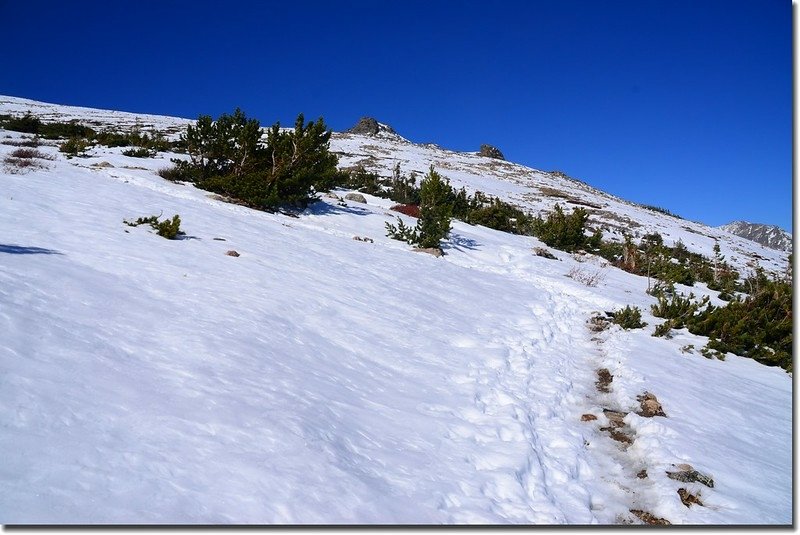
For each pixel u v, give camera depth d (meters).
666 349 9.45
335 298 8.91
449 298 11.14
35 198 10.31
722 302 16.91
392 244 16.72
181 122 64.62
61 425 3.28
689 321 10.99
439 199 18.67
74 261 6.99
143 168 18.83
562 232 23.31
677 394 7.09
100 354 4.46
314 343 6.60
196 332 5.68
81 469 2.94
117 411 3.66
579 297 13.73
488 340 8.62
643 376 7.62
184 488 3.06
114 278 6.78
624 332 10.30
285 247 12.06
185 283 7.44
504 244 20.61
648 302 14.09
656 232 41.06
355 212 20.62
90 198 11.77
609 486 4.89
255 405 4.38
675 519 4.30
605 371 8.11
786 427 6.57
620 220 43.94
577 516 4.23
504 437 5.35
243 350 5.54
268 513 3.06
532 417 6.01
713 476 4.96
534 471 4.79
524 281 14.92
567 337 9.81
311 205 19.67
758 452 5.69
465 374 6.92
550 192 53.28
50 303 5.25
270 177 17.55
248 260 9.88
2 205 9.02
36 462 2.87
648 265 20.47
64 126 29.48
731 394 7.51
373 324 8.12
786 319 10.36
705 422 6.29
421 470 4.29
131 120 58.53
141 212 11.62
